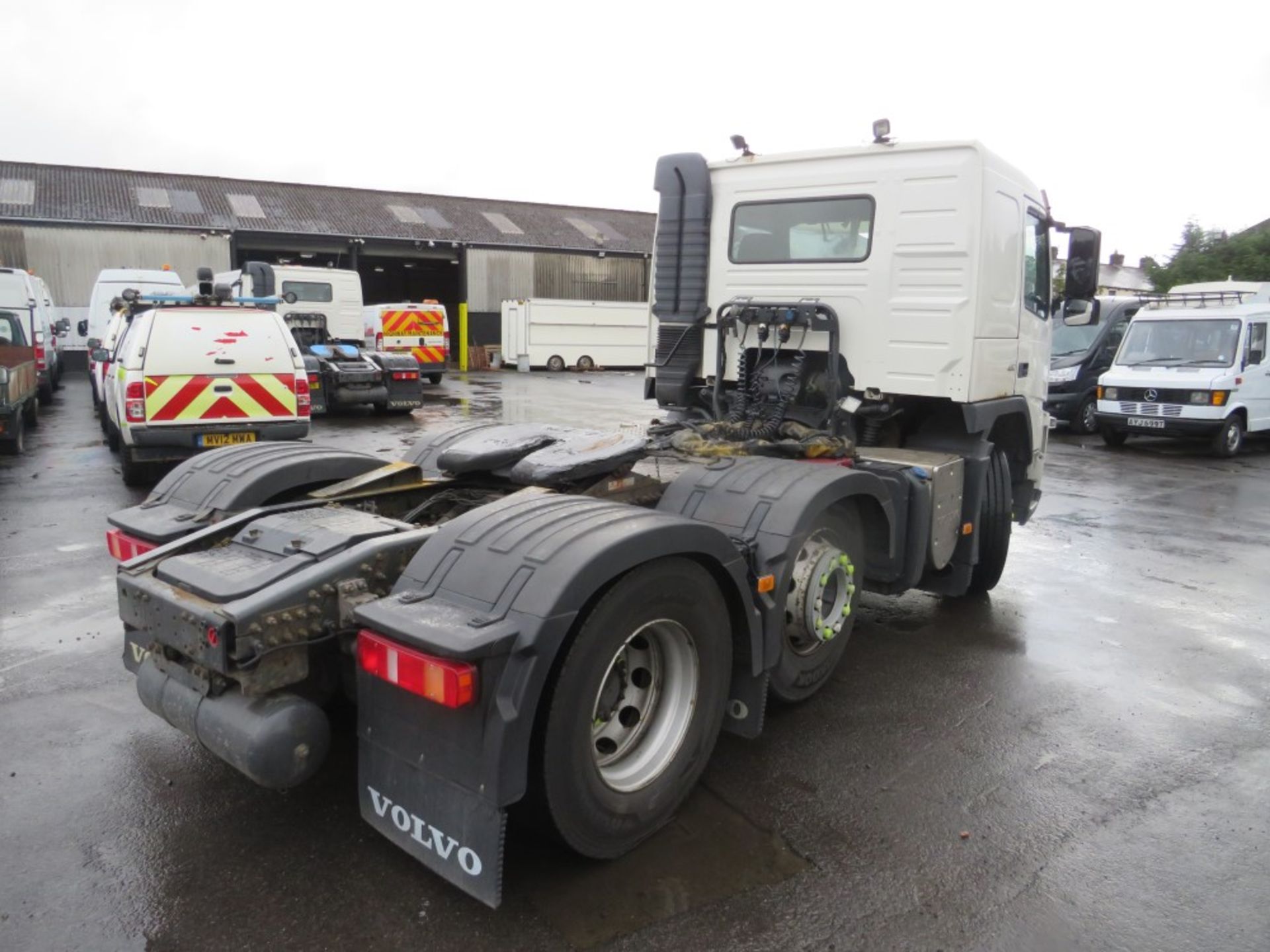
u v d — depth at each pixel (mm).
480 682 2301
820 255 5129
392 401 15375
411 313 22984
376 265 36469
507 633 2324
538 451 3840
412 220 32250
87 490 8484
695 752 3020
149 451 8422
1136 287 51094
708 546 2910
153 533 3363
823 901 2615
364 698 2594
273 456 3902
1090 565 6734
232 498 3598
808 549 3658
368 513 3461
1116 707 4078
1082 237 5625
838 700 4086
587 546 2520
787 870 2766
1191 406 12945
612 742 2889
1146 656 4746
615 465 3668
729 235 5445
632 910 2553
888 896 2645
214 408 8547
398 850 2814
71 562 6012
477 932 2445
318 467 3896
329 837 2877
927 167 4703
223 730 2539
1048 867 2816
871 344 4969
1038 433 5973
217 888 2611
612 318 30391
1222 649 4895
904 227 4797
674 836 2945
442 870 2455
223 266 27000
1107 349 16031
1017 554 7051
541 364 29641
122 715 3715
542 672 2363
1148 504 9359
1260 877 2791
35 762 3312
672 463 4066
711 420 5355
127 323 10578
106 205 26750
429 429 13656
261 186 31938
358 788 2943
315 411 14812
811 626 3643
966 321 4668
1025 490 5969
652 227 39094
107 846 2803
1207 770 3490
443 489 3953
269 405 8797
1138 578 6359
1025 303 5438
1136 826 3072
